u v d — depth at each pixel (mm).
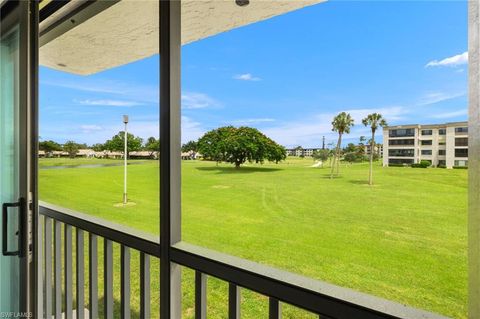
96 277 1473
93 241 1466
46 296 1751
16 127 1429
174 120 1082
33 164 1418
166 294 1074
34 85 1445
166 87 1079
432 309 870
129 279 1299
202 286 985
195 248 1031
